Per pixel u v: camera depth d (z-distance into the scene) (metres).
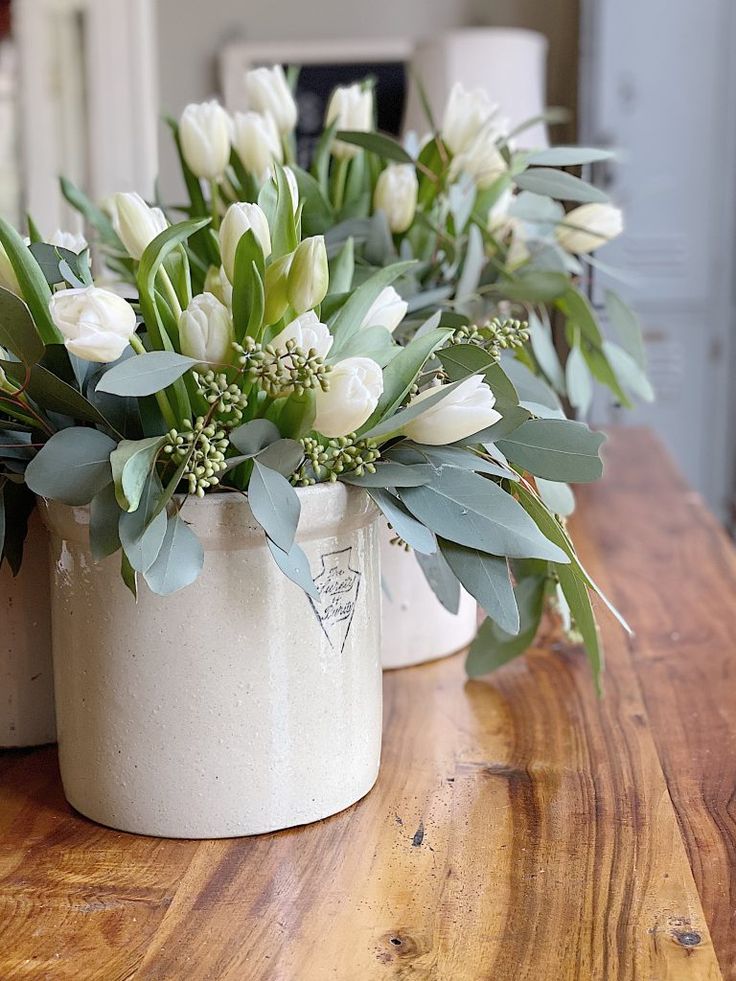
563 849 0.59
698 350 2.88
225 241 0.56
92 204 0.88
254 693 0.59
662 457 1.75
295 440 0.56
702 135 2.79
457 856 0.58
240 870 0.57
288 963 0.49
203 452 0.53
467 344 0.59
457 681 0.83
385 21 2.97
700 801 0.64
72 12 2.84
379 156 0.85
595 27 2.78
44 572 0.69
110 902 0.54
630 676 0.84
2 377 0.56
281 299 0.55
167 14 2.99
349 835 0.61
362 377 0.54
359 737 0.63
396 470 0.58
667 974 0.48
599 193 0.78
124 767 0.60
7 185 2.89
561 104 2.86
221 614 0.57
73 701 0.61
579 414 0.89
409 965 0.49
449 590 0.67
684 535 1.28
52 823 0.63
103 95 2.87
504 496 0.59
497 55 2.00
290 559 0.55
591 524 1.34
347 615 0.61
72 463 0.54
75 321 0.50
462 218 0.84
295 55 2.96
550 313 1.00
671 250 2.84
